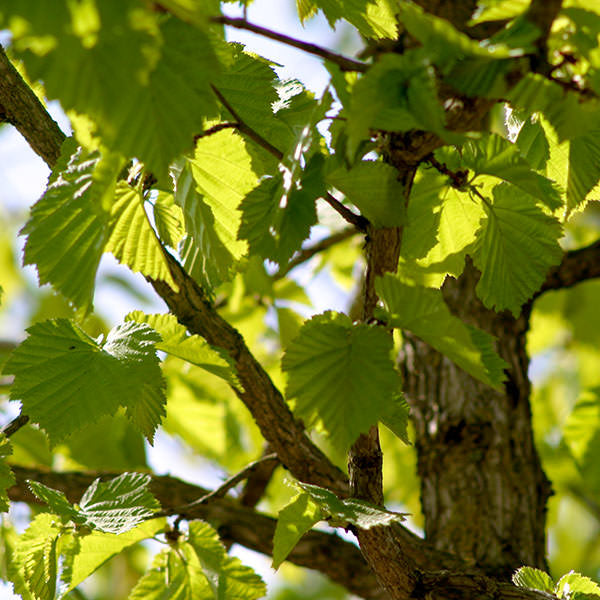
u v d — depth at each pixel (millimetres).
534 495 5695
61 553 3604
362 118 2320
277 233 2598
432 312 2484
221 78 3365
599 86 2314
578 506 10078
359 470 2971
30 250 2840
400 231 2828
